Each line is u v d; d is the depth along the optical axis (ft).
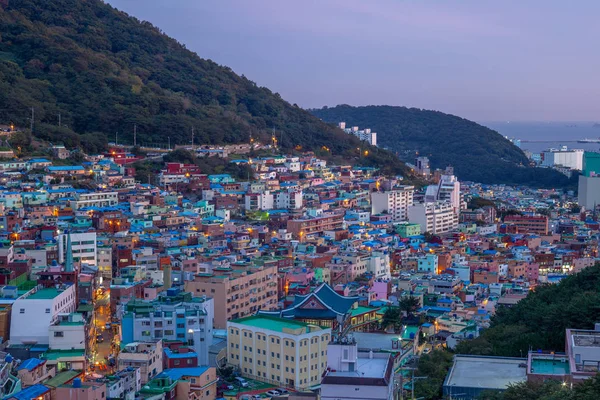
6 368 650.43
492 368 621.72
